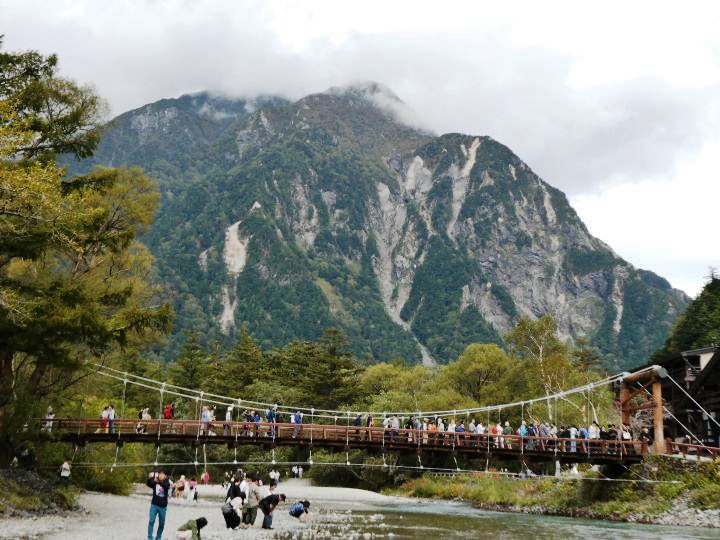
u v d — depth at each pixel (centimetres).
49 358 2631
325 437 3938
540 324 7988
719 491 3419
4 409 2902
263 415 8312
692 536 2820
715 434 4541
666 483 3678
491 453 3981
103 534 2220
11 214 2311
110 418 3766
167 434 3734
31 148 2903
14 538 2003
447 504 4728
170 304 3050
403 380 9375
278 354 12019
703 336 8231
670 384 5441
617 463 3978
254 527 2742
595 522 3438
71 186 3108
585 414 6475
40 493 2762
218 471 7369
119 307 3484
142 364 8912
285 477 8038
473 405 7244
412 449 3978
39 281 2861
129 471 4966
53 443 3450
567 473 4938
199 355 9856
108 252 3572
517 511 4194
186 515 3203
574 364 10088
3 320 2470
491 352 8588
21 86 2880
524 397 7625
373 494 5959
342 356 10331
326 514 3606
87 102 3038
